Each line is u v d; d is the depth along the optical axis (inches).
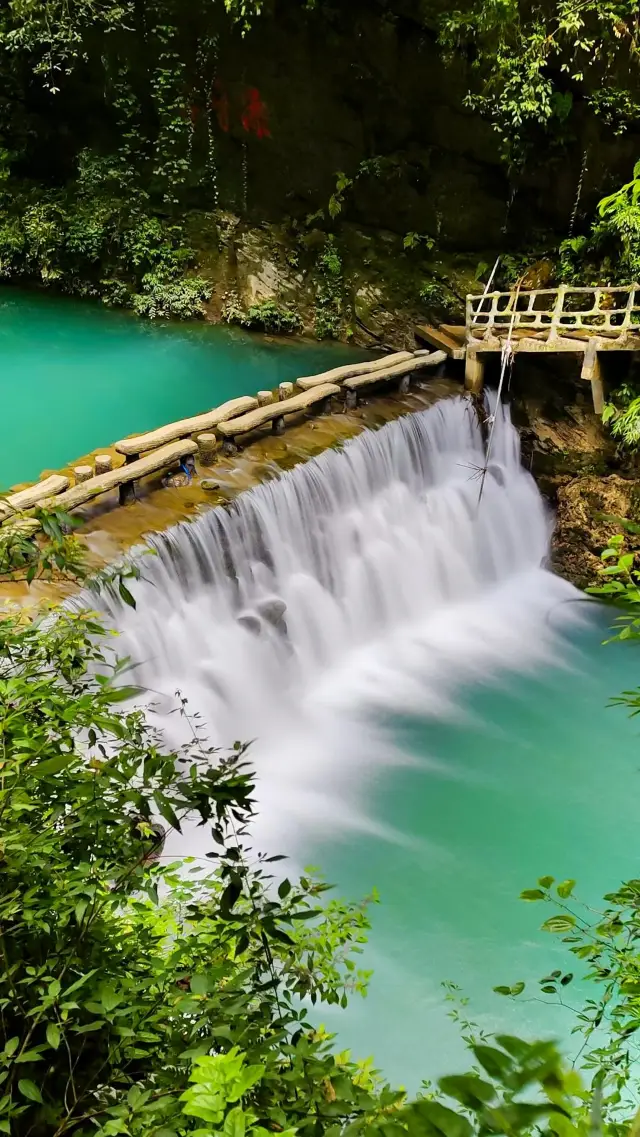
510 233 715.4
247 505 480.1
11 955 117.4
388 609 558.9
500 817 426.3
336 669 520.1
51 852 118.6
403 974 347.6
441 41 634.8
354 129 721.6
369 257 752.3
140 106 789.9
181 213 804.6
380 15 662.5
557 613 585.3
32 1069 116.4
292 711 482.0
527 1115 56.7
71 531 430.6
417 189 725.3
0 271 839.7
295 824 413.1
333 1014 328.5
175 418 613.9
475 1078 58.5
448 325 706.8
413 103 693.3
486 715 493.0
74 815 125.1
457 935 365.4
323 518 529.0
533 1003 334.6
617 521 157.4
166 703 416.5
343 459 541.6
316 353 734.5
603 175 657.0
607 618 581.6
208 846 380.2
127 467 460.8
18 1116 112.8
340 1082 111.8
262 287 778.2
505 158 668.7
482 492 599.8
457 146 697.6
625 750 472.4
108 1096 114.0
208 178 788.6
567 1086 57.1
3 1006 111.2
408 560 572.7
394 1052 315.0
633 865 404.5
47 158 845.8
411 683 514.6
